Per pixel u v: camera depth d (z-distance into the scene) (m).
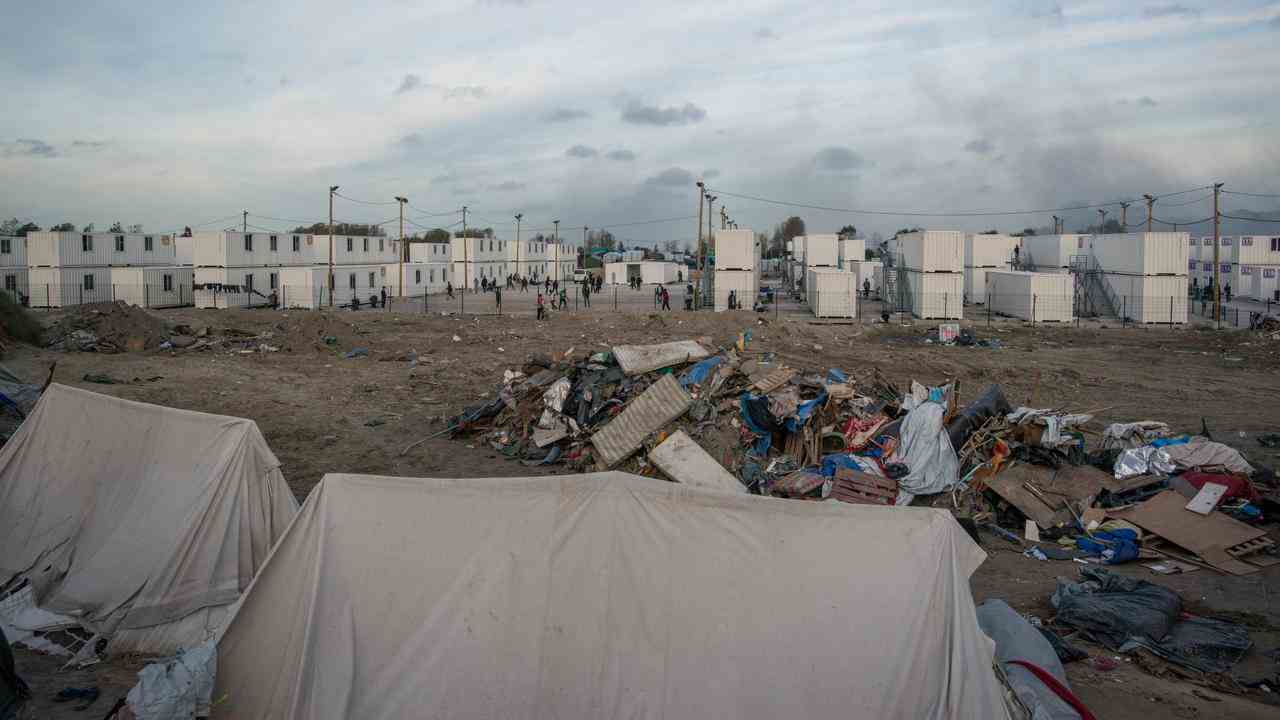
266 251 57.41
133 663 7.98
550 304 60.34
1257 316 43.09
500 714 6.06
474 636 6.22
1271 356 33.25
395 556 6.49
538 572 6.32
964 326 44.50
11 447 10.67
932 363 30.83
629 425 15.73
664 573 6.27
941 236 49.31
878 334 40.75
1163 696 7.79
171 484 9.23
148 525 9.07
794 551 6.25
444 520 6.54
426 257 82.94
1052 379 27.69
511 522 6.48
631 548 6.35
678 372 17.58
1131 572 11.45
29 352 27.56
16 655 7.91
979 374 28.44
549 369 19.30
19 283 51.84
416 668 6.20
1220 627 9.21
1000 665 6.64
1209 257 75.56
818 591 6.14
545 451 16.94
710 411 15.72
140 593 8.45
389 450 17.58
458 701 6.10
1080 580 10.82
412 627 6.30
